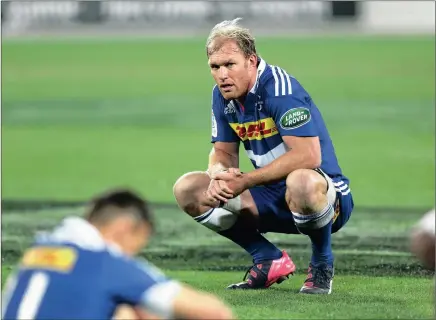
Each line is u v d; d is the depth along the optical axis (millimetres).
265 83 17625
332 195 17469
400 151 43562
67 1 117375
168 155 43250
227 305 16734
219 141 18766
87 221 11688
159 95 67188
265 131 17922
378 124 52719
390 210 29422
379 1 117312
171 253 22859
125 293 11062
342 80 73875
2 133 50625
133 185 35406
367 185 34844
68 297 11016
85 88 71375
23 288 11273
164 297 11062
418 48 96562
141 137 49000
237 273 20562
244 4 117062
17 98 66125
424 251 11492
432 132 49656
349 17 117500
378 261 21406
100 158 42594
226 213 18359
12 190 34156
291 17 116875
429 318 15734
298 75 76938
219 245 23781
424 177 36688
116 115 57656
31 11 116250
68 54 94000
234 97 17625
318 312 16156
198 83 73375
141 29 117438
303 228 17438
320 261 17859
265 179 17344
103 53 94875
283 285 18859
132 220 11633
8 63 86750
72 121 55156
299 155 17344
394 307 16516
